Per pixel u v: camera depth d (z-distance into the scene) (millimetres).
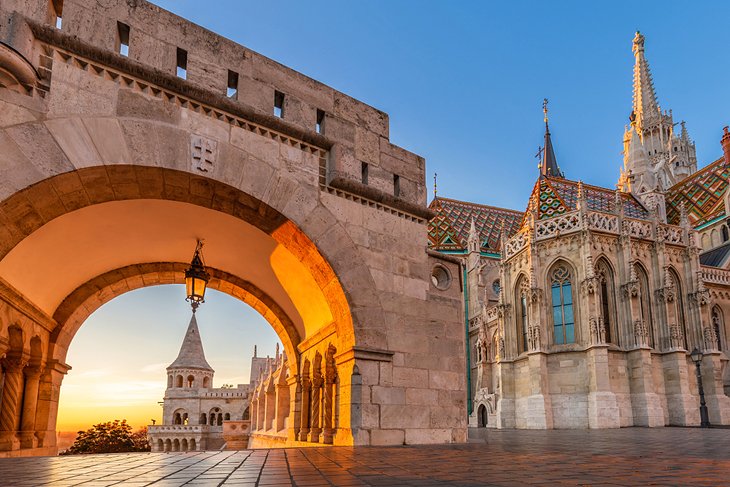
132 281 16438
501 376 41188
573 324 37969
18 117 9180
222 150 11500
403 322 13688
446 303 14781
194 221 13758
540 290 38938
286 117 12891
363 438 12156
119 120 10242
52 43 9789
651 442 15266
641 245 39906
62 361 15641
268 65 12859
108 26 10586
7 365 12977
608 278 38719
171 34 11438
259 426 48812
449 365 14242
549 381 37500
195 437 88250
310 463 7914
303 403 16828
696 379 38812
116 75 10492
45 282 13797
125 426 84250
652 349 37344
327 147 13422
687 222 42156
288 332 17938
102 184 10414
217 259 16281
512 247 43094
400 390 13062
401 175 14961
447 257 15273
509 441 16109
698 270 40812
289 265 14812
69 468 7305
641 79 105250
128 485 5371
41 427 14406
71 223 12414
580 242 38375
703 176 62438
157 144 10609
